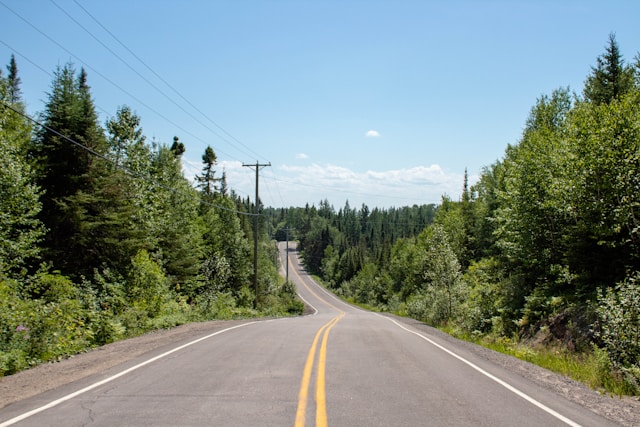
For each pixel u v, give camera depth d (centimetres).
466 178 5881
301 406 639
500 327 2109
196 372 878
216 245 4994
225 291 4500
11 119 2139
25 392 745
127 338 1579
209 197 5597
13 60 4038
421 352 1228
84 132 2242
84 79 3403
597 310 1151
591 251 1694
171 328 1917
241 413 603
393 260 7669
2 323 1099
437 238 3191
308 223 19238
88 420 571
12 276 1812
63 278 1838
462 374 930
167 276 3475
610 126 1509
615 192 1473
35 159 2091
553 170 2086
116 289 2050
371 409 636
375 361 1040
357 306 8138
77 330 1340
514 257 2478
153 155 3975
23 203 1836
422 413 624
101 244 2350
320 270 14800
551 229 2169
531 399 736
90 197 2222
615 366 998
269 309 4741
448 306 2952
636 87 2017
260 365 955
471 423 586
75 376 868
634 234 1498
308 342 1343
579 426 597
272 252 10906
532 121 3503
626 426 616
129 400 668
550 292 1953
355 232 18162
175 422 562
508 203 2591
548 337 1645
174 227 3697
